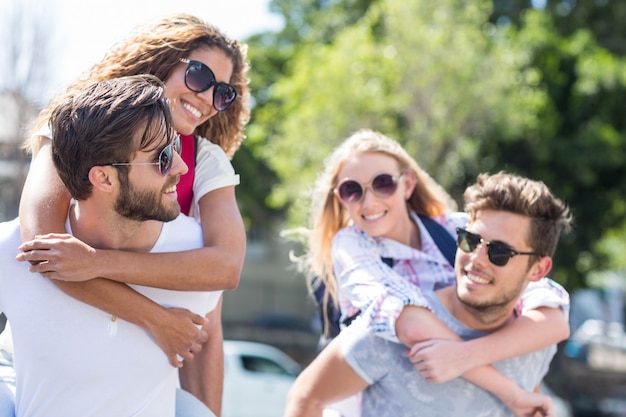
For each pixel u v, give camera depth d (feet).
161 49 8.49
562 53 65.16
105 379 7.09
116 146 6.63
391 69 53.52
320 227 10.78
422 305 8.58
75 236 7.21
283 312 105.19
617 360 100.58
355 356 8.54
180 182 8.61
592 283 75.46
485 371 8.46
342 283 9.47
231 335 90.12
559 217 8.85
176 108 8.57
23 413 7.18
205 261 7.50
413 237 10.51
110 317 7.09
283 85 60.75
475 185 9.04
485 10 60.23
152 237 7.38
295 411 8.95
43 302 7.03
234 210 8.52
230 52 8.89
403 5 53.83
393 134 54.34
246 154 82.12
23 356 7.13
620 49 73.87
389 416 8.59
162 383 7.39
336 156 10.73
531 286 9.36
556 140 63.05
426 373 8.20
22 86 43.88
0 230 7.45
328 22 72.54
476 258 8.60
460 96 52.85
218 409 9.23
